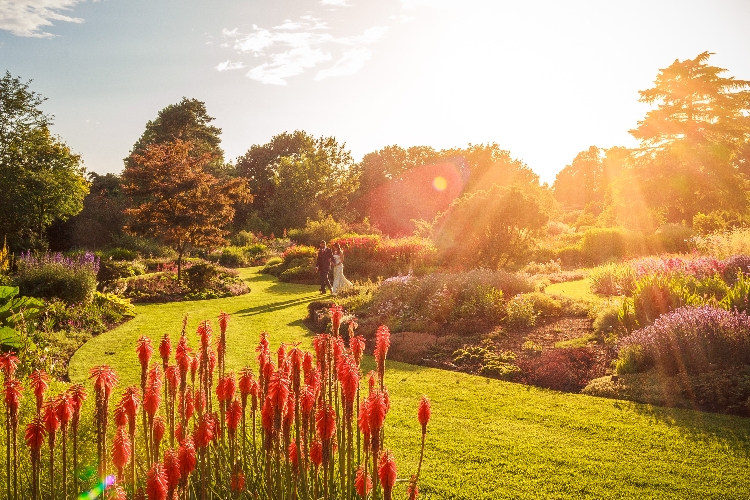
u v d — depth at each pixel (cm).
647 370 809
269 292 2005
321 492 336
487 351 975
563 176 11188
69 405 257
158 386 285
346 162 5541
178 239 2080
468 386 823
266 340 362
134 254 2958
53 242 3900
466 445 594
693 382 737
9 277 1388
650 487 493
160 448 371
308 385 324
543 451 576
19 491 353
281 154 6222
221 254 3334
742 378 717
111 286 1758
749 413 659
